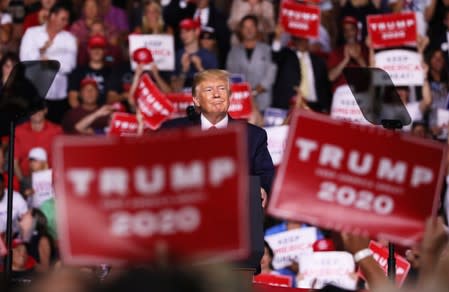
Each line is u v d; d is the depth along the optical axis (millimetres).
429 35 33219
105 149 9211
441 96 32375
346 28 33531
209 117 19344
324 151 9953
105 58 33219
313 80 33156
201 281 8984
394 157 9914
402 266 23734
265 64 33031
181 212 9242
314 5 32906
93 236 9258
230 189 9219
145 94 30438
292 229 27125
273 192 9992
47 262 28266
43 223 28578
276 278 25641
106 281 9336
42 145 31188
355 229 9961
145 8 34125
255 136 19094
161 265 9172
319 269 25641
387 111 18109
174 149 9203
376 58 32375
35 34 33875
